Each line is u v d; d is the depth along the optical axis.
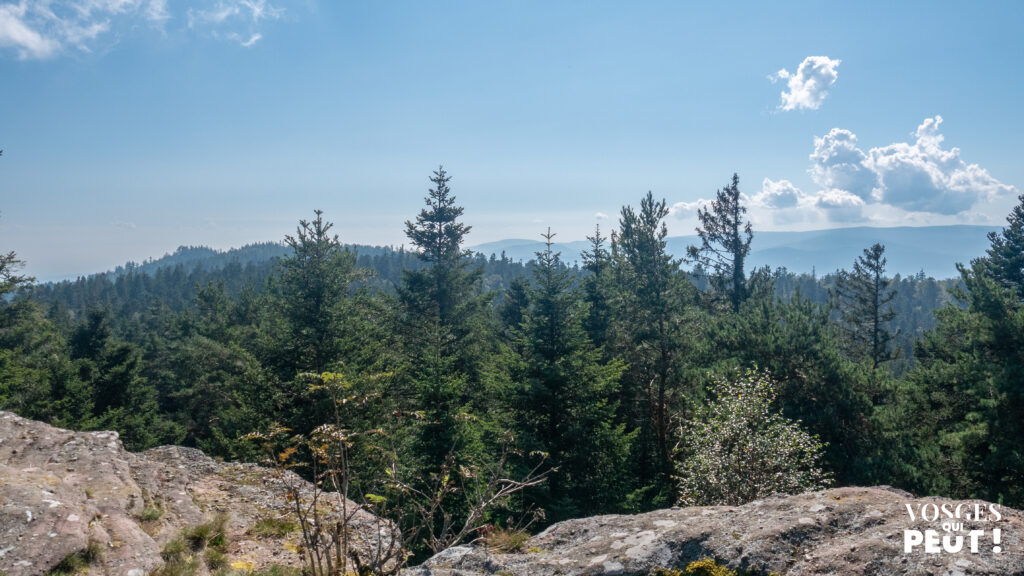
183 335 48.75
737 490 10.83
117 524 5.60
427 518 5.71
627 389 22.31
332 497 8.25
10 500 5.14
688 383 21.25
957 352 20.03
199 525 6.50
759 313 21.77
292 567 5.95
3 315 23.50
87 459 6.99
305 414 16.09
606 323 24.03
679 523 4.73
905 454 16.27
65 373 26.94
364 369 17.55
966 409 18.50
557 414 16.64
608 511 15.75
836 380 17.55
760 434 11.30
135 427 28.00
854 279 34.00
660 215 26.64
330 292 20.31
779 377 18.89
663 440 21.20
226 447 20.67
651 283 23.27
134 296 181.12
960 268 19.89
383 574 4.73
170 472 8.03
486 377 18.94
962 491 16.22
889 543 3.47
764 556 3.69
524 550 5.32
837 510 4.12
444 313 34.31
